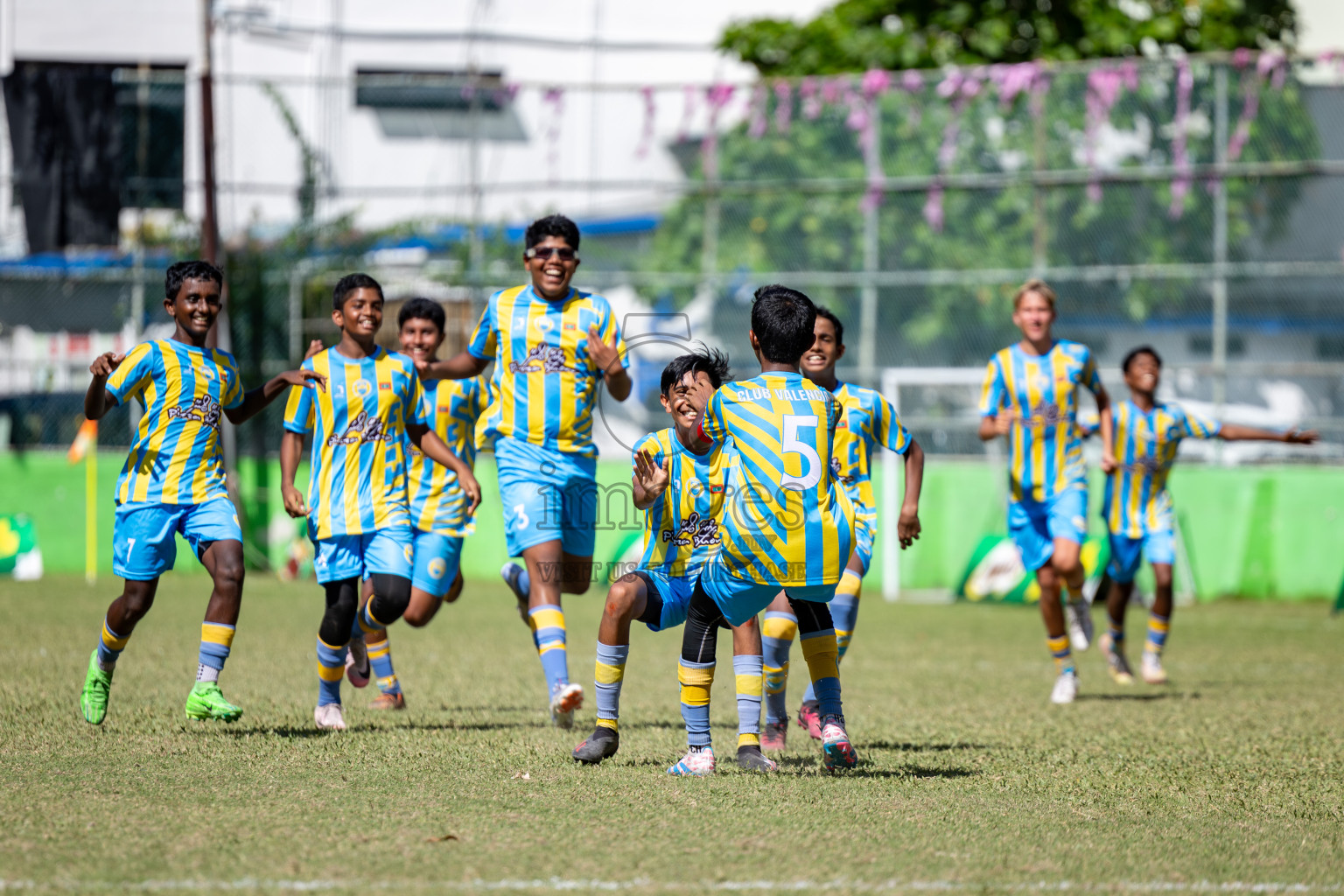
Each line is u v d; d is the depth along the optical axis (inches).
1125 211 2137.1
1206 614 1961.1
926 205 2193.7
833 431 681.6
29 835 543.5
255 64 2906.0
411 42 2960.1
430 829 565.3
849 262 2222.0
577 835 558.3
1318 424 2139.5
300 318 2316.7
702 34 3002.0
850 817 600.4
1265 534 2143.2
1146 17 2591.0
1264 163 2090.3
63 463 2300.7
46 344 2319.1
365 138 2470.5
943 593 2208.4
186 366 808.9
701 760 695.7
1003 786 687.1
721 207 2260.1
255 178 2422.5
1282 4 2655.0
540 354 860.6
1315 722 957.8
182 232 2311.8
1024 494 1146.7
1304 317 2112.5
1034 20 2596.0
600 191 2365.9
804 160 2228.1
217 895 464.8
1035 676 1270.9
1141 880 506.6
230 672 1114.1
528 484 856.9
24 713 855.1
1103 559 2042.3
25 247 2229.3
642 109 2396.7
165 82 2298.2
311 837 546.9
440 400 1060.5
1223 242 2116.1
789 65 2696.9
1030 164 2153.1
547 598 841.5
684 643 703.7
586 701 1016.9
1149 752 810.8
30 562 2210.9
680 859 521.7
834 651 699.4
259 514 2301.9
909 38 2571.4
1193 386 2145.7
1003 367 1157.7
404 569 839.7
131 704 906.1
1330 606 2073.1
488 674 1164.5
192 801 611.5
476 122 2309.3
